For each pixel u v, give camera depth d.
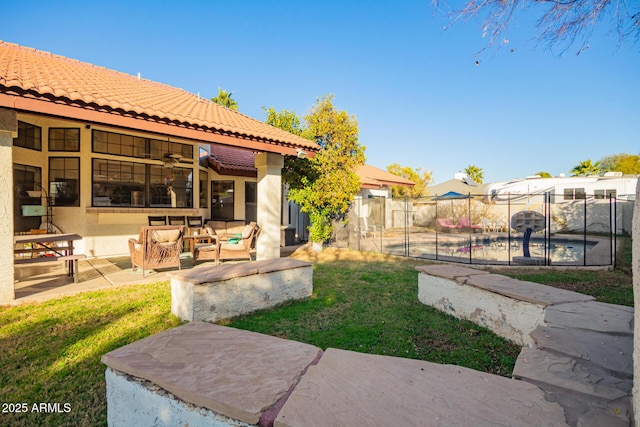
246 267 5.01
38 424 2.32
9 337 3.69
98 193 8.84
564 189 19.75
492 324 3.94
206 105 9.45
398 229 21.16
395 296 5.52
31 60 7.37
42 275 6.67
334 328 4.07
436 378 1.85
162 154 10.04
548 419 1.50
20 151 8.04
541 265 8.40
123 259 8.64
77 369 3.03
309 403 1.55
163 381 1.78
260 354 2.13
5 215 4.77
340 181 10.61
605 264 8.32
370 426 1.39
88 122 5.36
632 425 1.46
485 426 1.42
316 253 10.73
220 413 1.57
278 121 11.16
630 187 18.12
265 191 8.17
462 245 13.95
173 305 4.50
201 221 10.95
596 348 2.40
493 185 24.05
